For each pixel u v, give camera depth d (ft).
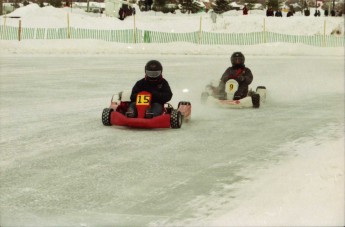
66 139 31.76
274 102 49.88
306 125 37.27
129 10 216.13
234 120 39.19
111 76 72.79
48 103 47.37
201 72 81.97
